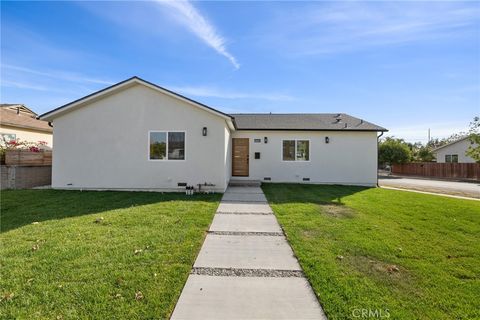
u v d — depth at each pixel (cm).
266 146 1375
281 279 331
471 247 446
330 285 310
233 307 269
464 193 1200
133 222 566
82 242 442
